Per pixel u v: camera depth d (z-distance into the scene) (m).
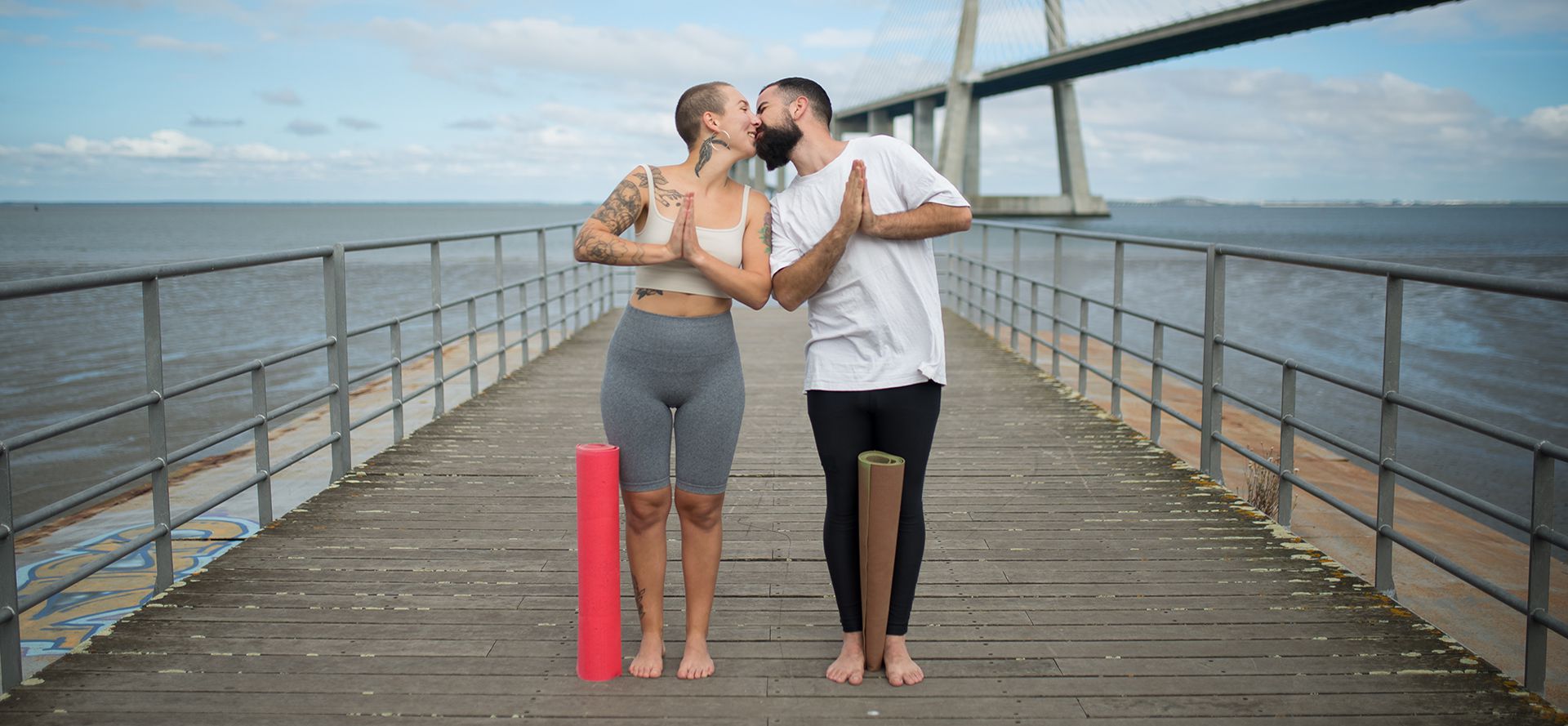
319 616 3.06
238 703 2.51
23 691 2.56
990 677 2.66
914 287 2.54
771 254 2.57
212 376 3.62
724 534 3.92
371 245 5.02
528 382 7.41
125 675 2.66
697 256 2.39
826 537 2.68
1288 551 3.68
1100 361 11.52
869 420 2.62
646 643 2.67
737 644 2.88
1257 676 2.67
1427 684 2.62
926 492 4.48
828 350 2.61
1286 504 4.04
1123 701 2.53
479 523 4.01
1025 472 4.84
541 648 2.84
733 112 2.45
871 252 2.53
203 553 4.83
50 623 4.05
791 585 3.37
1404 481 8.03
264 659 2.76
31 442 2.68
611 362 2.55
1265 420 9.14
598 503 2.55
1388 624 3.01
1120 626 3.00
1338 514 5.84
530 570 3.47
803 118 2.53
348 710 2.47
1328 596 3.23
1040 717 2.45
